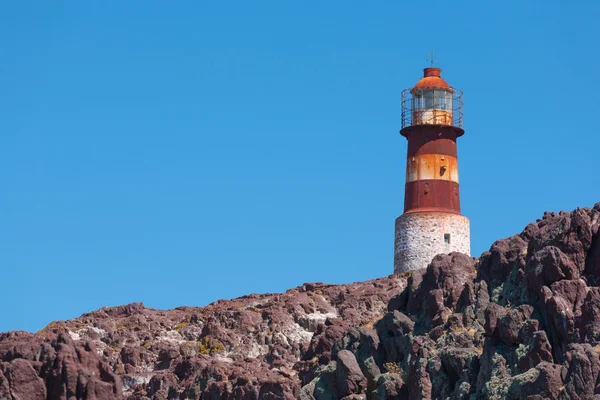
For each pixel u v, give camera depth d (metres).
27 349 106.75
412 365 135.62
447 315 140.25
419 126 194.25
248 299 188.12
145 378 164.00
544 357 122.31
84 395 104.06
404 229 190.88
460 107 197.12
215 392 150.25
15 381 103.69
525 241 142.88
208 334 173.00
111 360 171.00
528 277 131.62
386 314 146.75
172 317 183.12
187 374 161.88
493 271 141.25
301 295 179.38
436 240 188.75
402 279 182.62
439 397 129.88
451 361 130.38
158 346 172.50
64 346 106.00
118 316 187.25
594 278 129.62
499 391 121.12
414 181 193.88
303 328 173.00
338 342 147.75
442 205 192.38
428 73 199.25
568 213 143.88
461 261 146.50
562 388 116.69
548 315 125.88
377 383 138.25
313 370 147.50
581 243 131.00
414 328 142.38
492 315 129.38
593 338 121.25
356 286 180.50
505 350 126.62
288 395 143.38
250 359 166.12
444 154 194.12
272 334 171.62
